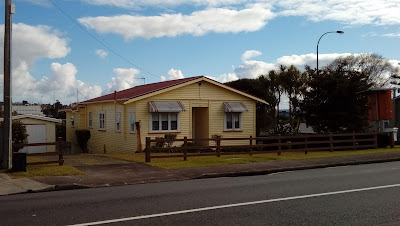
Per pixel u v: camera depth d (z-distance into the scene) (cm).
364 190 1020
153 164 1612
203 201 898
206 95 2534
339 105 2553
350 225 685
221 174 1384
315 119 2658
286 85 4253
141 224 696
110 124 2745
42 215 771
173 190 1066
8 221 727
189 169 1473
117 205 863
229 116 2622
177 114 2431
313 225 686
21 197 993
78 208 835
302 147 2500
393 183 1129
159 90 2347
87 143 3198
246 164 1614
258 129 3981
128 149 2442
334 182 1166
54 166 1512
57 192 1071
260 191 1027
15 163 1361
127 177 1298
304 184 1139
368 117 2542
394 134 2588
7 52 1414
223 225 689
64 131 4056
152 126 2359
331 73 2633
